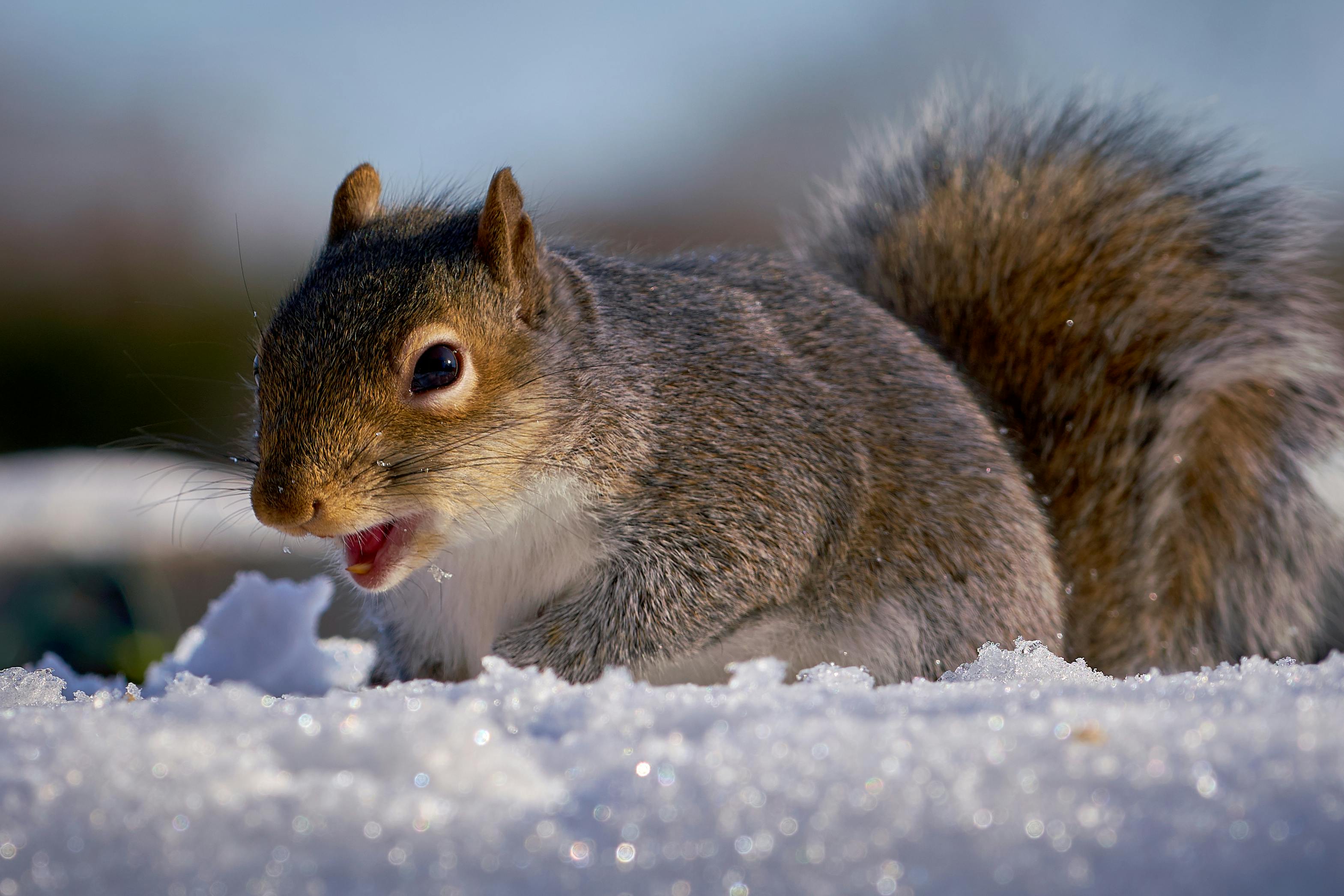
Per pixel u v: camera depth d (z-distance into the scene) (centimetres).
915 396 218
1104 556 222
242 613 218
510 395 214
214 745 203
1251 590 223
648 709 205
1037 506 220
